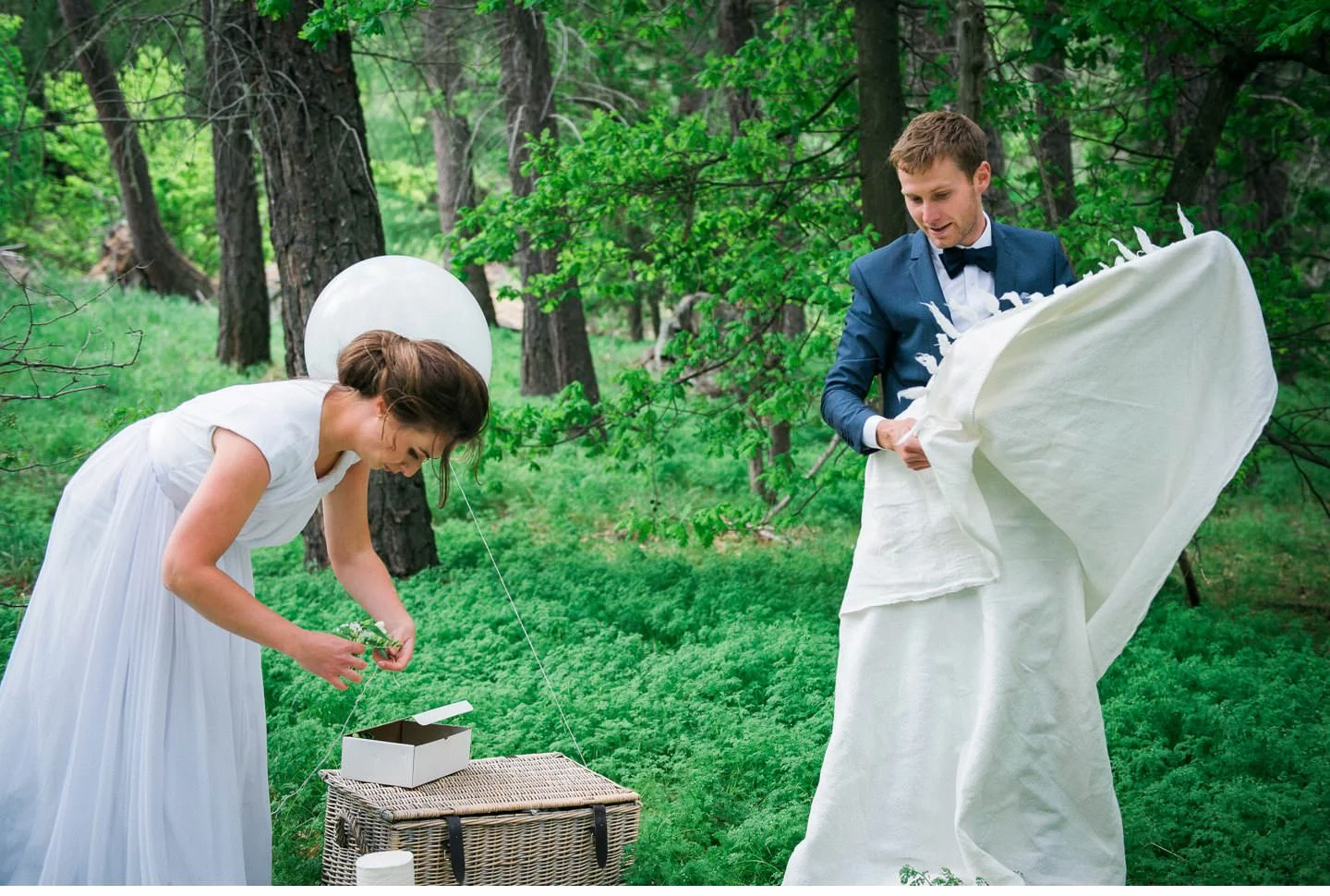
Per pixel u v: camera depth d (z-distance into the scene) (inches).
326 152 310.8
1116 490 121.8
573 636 250.8
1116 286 120.4
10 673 119.2
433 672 221.0
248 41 313.6
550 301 334.0
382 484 320.8
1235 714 190.1
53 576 118.9
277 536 119.0
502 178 804.6
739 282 299.9
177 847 112.3
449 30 516.4
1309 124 343.9
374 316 142.0
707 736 189.9
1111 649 126.6
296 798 164.9
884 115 288.8
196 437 113.3
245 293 655.8
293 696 205.2
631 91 607.5
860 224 310.5
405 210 878.4
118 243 914.1
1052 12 297.6
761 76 322.0
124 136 415.5
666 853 143.8
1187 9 274.2
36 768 117.0
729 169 310.2
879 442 127.4
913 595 126.2
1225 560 351.6
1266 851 143.7
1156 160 340.8
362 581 131.9
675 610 273.0
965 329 130.0
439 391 111.3
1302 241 452.8
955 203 127.3
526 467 464.8
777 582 308.2
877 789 127.1
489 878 126.5
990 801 122.1
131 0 338.0
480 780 138.3
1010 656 121.6
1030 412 121.7
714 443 311.9
